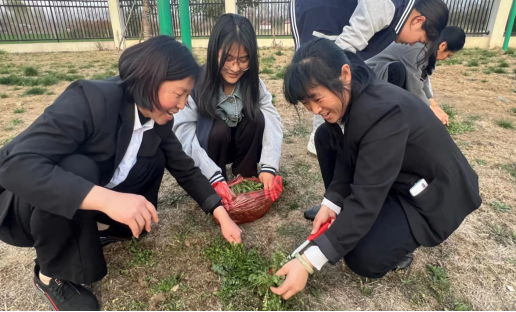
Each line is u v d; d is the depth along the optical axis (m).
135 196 1.43
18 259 2.00
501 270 1.92
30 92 5.71
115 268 1.92
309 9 2.88
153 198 2.02
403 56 3.05
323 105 1.46
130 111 1.55
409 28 2.41
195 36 13.48
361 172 1.51
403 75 3.06
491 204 2.49
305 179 2.88
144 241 2.13
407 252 1.69
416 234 1.65
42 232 1.42
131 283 1.83
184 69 1.39
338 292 1.79
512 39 11.23
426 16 2.32
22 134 1.36
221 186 2.25
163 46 1.39
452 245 2.10
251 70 2.20
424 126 1.52
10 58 10.38
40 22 13.48
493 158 3.14
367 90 1.53
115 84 1.53
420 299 1.75
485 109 4.55
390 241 1.64
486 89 5.63
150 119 1.68
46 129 1.33
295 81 1.43
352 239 1.52
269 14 13.09
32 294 1.77
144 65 1.38
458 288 1.81
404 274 1.90
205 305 1.71
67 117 1.37
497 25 10.88
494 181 2.77
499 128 3.89
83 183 1.35
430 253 2.04
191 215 2.41
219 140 2.41
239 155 2.65
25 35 13.16
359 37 2.47
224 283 1.82
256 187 2.43
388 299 1.75
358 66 1.55
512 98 5.08
